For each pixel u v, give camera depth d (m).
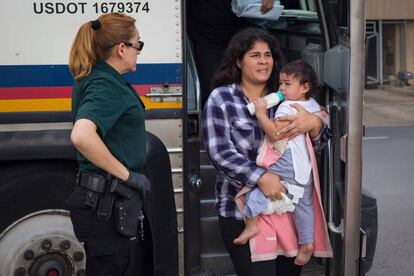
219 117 5.66
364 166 17.05
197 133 6.95
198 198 7.00
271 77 5.95
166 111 6.44
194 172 6.99
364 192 7.45
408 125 25.69
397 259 9.98
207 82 8.36
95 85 5.10
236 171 5.54
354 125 5.55
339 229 6.21
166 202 6.39
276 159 5.63
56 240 6.46
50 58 6.17
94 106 4.98
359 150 5.59
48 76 6.18
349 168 5.62
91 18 6.20
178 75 6.42
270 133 5.55
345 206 5.72
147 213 6.29
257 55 5.69
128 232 5.26
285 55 8.38
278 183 5.58
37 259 6.48
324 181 6.87
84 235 5.28
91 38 5.25
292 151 5.64
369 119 27.80
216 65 8.36
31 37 6.12
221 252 7.26
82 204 5.22
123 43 5.28
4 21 6.07
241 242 5.62
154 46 6.35
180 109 6.46
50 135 6.20
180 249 6.69
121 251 5.35
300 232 5.73
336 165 6.38
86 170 5.26
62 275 6.54
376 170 16.52
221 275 6.97
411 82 41.75
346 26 5.82
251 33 5.75
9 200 6.36
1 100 6.14
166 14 6.34
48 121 6.23
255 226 5.63
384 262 9.86
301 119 5.60
